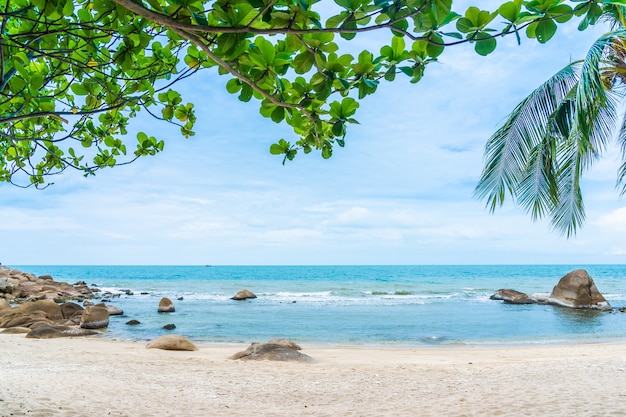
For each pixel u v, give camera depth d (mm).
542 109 8570
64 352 9352
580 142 7977
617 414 3721
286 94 2018
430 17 1590
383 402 5023
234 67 1866
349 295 33094
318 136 2285
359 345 13555
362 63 1867
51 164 3525
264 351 9508
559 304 24453
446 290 37750
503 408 4215
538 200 9039
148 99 2887
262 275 70250
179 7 1569
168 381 6266
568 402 4328
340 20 1503
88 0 2240
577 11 1603
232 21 1510
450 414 4066
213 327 17031
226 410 4488
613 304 25781
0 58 1984
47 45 2359
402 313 21547
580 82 7348
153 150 3322
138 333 15109
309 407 4766
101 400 4508
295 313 21500
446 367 8086
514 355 10570
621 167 9133
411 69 1921
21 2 2078
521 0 1574
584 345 12586
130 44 2113
